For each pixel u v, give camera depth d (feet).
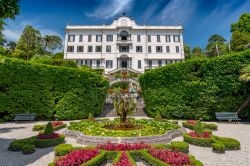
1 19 22.79
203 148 24.52
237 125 41.39
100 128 32.40
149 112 61.77
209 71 49.75
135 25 141.90
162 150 19.93
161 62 137.28
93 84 62.34
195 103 50.65
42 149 24.61
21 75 50.14
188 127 39.45
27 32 144.25
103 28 138.62
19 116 47.80
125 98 36.29
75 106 55.98
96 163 17.75
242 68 45.21
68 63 92.02
